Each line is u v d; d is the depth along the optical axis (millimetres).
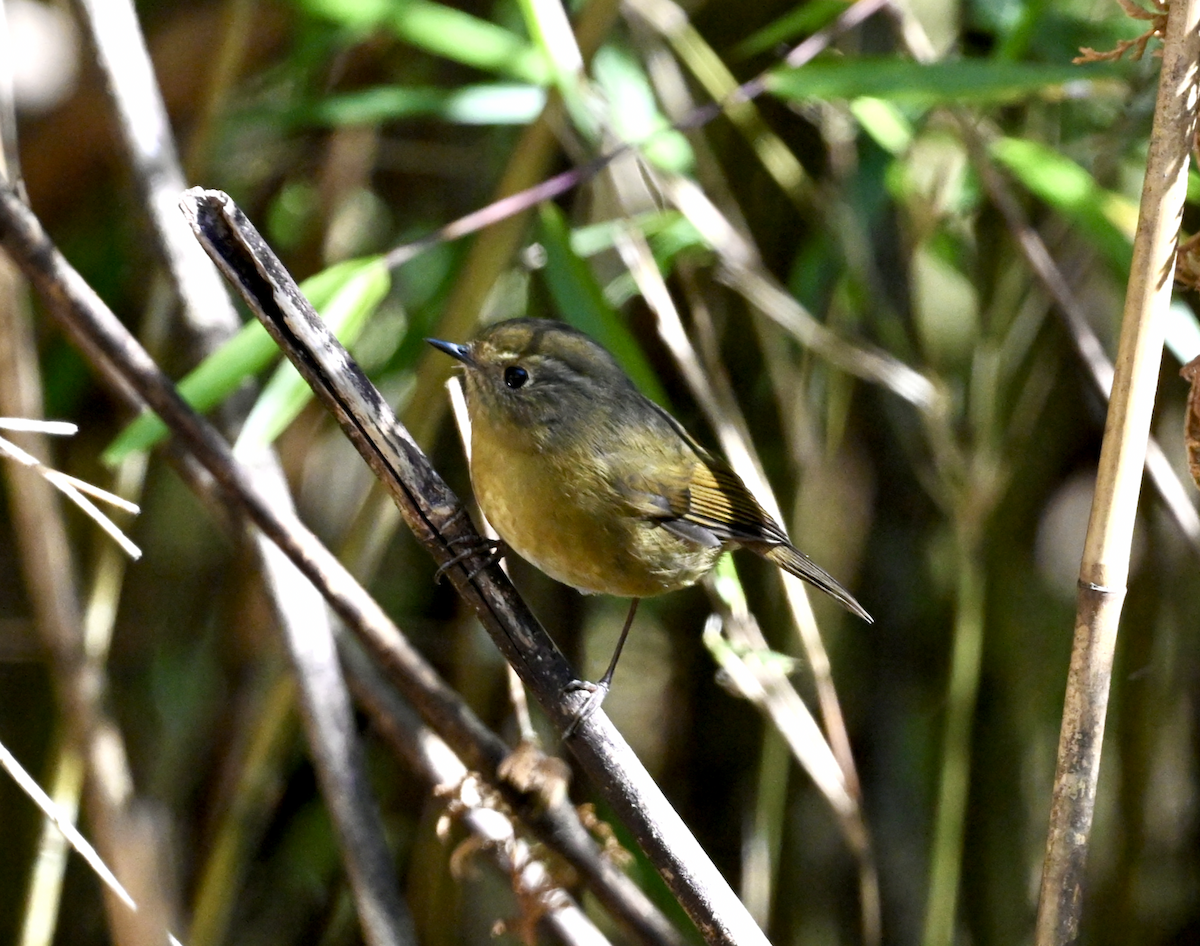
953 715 7883
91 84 7789
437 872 8195
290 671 6422
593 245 7672
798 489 8188
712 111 6781
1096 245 7051
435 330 7555
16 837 8742
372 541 7082
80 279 5203
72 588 6973
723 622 7453
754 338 8891
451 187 9367
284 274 4473
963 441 8656
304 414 9195
